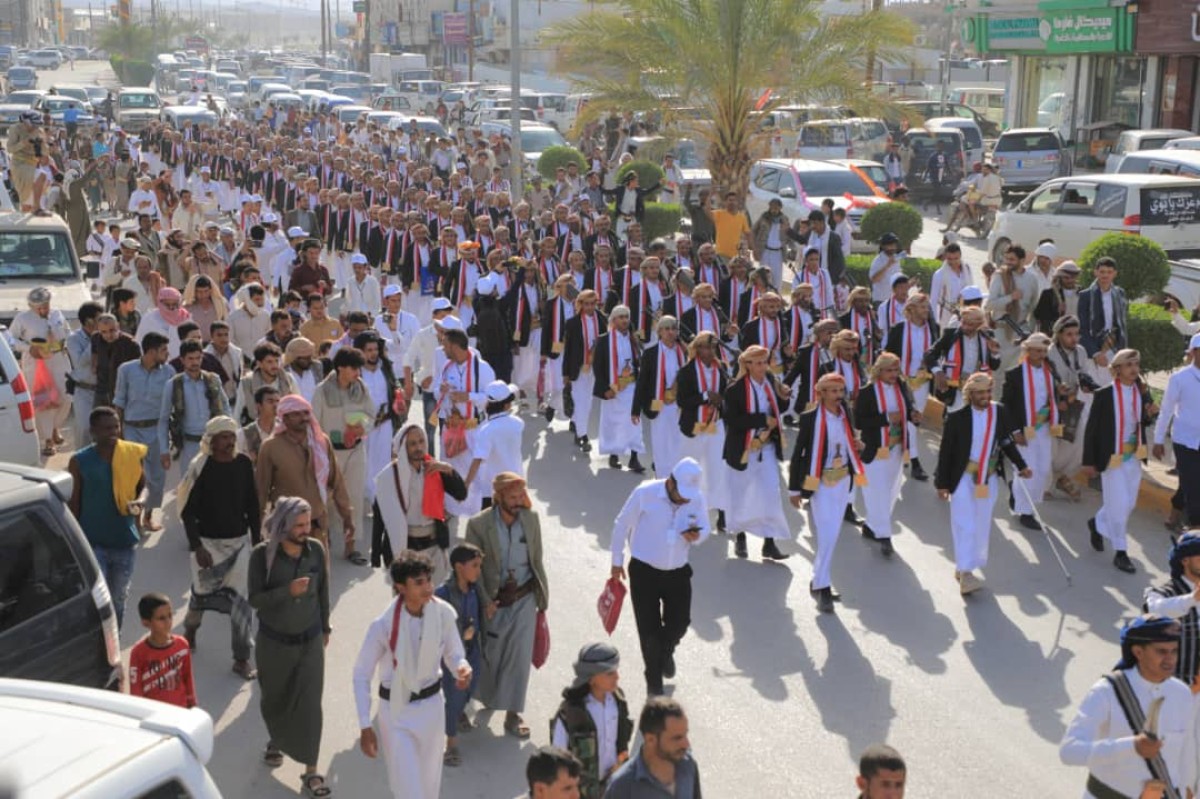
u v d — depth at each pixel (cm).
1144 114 3600
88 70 11462
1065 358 1237
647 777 516
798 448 1009
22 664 646
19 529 659
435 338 1288
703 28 2505
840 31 2580
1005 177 3312
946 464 1030
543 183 3266
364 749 665
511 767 765
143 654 692
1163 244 1983
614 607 840
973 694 862
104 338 1223
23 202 2627
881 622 982
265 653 723
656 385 1263
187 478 874
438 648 671
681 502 844
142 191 2744
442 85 6094
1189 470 1107
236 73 9494
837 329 1285
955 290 1634
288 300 1448
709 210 2359
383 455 1161
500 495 781
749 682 880
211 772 758
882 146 3638
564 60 2714
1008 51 3997
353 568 1071
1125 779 564
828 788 748
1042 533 1176
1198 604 656
